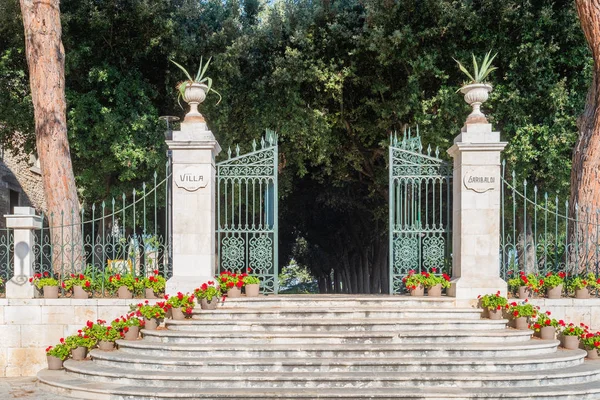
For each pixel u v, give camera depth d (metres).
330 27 18.45
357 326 10.50
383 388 8.73
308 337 10.05
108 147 17.38
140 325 10.88
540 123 17.33
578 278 11.61
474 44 17.72
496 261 11.62
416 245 12.68
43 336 11.34
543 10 16.20
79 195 20.69
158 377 9.03
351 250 28.20
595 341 10.52
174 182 11.74
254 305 11.70
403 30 17.44
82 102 16.88
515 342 10.21
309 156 20.36
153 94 18.41
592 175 12.55
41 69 13.19
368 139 21.23
